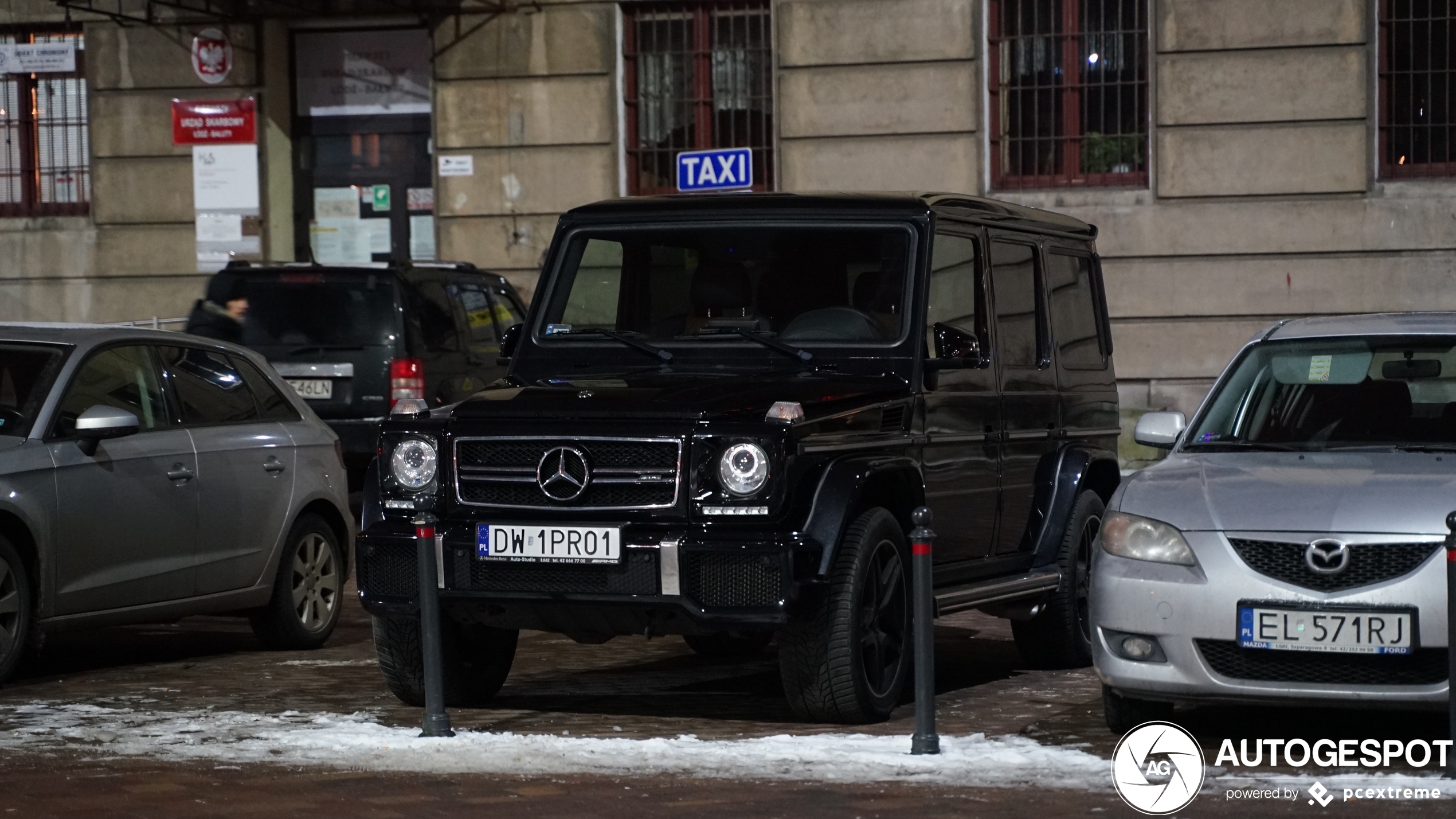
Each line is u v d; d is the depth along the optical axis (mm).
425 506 8578
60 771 7516
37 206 25344
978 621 13297
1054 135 22578
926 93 22594
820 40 22812
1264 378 9070
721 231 9625
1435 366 8875
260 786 7152
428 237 24719
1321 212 21766
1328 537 7422
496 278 18109
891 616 8758
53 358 10547
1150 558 7754
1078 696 9555
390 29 24578
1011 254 10508
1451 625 6977
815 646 8281
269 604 11539
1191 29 21938
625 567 8156
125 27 24766
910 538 7648
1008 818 6480
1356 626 7309
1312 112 21703
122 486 10430
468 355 17031
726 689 9844
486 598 8344
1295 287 21875
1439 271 21547
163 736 8344
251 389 11875
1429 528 7363
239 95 24562
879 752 7629
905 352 9172
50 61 25141
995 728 8453
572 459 8328
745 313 9469
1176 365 22203
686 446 8195
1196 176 22031
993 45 22641
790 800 6793
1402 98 21734
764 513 8102
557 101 23625
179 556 10797
